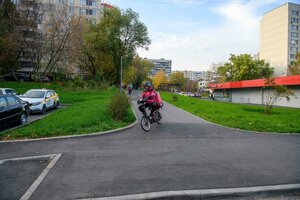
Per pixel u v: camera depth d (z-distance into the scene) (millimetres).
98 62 54406
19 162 6766
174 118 15391
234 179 5500
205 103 29203
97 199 4559
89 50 50000
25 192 4902
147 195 4656
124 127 11430
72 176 5660
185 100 31750
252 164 6605
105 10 52375
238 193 4832
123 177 5590
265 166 6453
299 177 5676
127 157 7133
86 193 4797
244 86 47875
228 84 55281
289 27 83375
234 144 9000
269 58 90500
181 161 6781
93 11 80250
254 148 8445
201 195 4730
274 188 5008
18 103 12445
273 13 88938
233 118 15648
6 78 50781
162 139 9555
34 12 42625
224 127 12609
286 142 9555
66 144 8625
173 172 5910
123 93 13883
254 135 10914
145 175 5707
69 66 50500
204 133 10922
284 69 83812
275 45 87938
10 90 21344
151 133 10648
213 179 5484
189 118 15555
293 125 13703
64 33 43500
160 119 12609
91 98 28844
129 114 14617
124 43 52969
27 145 8492
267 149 8328
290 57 83562
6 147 8258
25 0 42094
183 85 112250
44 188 5035
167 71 177625
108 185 5152
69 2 77438
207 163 6633
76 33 44844
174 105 25078
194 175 5719
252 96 47812
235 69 70250
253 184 5230
